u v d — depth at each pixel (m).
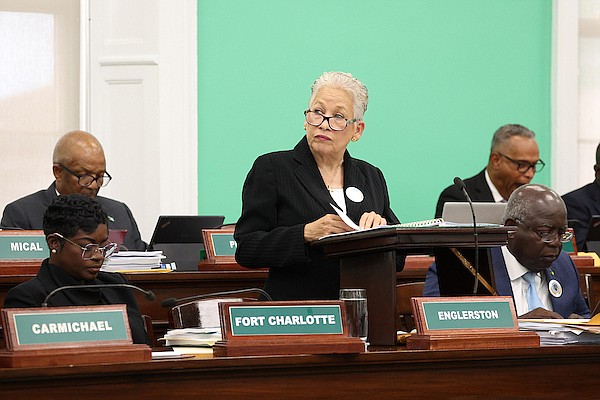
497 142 15.52
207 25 16.78
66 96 16.47
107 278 8.08
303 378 5.90
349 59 17.41
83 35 16.38
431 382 6.22
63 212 7.71
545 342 6.80
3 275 10.53
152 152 16.36
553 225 8.64
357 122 8.52
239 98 16.91
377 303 6.90
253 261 8.18
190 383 5.61
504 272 8.84
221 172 16.81
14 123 16.31
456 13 17.84
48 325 5.49
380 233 6.75
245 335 5.90
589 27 18.34
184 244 12.51
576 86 18.16
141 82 16.36
